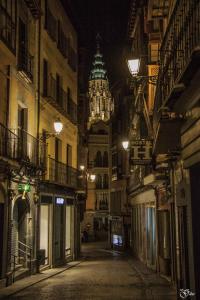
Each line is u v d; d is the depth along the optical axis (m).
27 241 21.25
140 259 30.77
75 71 33.75
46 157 24.08
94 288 16.80
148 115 21.23
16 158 18.30
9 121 18.80
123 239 44.94
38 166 21.50
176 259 15.25
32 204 21.86
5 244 17.67
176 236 15.16
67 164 31.14
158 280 18.75
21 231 21.23
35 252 22.12
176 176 14.55
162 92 11.73
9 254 18.14
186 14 8.77
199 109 9.08
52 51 26.88
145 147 18.59
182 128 11.09
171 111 10.67
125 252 42.19
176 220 14.93
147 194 26.47
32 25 22.78
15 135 17.70
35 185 22.41
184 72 7.95
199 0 7.64
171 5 11.28
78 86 36.38
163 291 15.51
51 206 25.64
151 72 19.22
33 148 21.80
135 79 16.30
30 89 22.20
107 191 74.56
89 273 22.67
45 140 23.64
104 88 113.75
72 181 30.45
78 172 33.28
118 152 50.09
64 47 30.27
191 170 10.72
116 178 50.72
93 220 73.75
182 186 11.83
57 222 27.22
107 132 76.06
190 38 8.33
